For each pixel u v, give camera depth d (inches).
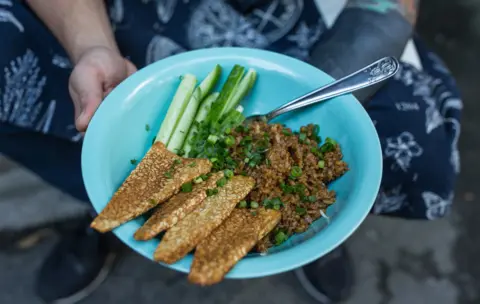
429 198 23.2
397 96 23.0
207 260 14.4
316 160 18.1
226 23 24.3
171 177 16.5
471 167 35.8
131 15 24.3
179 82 19.8
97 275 30.6
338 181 17.8
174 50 24.0
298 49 24.0
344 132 18.4
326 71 20.5
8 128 23.1
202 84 19.8
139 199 15.9
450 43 41.6
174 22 24.2
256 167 17.5
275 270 14.3
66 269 30.0
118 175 17.6
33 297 30.1
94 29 22.9
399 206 24.0
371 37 21.0
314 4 24.7
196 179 16.8
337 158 17.9
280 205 16.8
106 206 15.6
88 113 19.3
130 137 18.8
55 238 32.1
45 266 30.8
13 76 22.3
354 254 32.3
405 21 21.8
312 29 24.4
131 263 31.6
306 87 19.6
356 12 21.8
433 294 31.0
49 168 25.3
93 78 20.2
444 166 22.4
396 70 18.8
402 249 32.5
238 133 18.6
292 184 17.3
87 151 17.0
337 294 30.5
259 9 24.5
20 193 33.1
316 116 19.3
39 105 22.8
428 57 26.5
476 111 38.2
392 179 22.6
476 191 34.9
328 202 17.1
